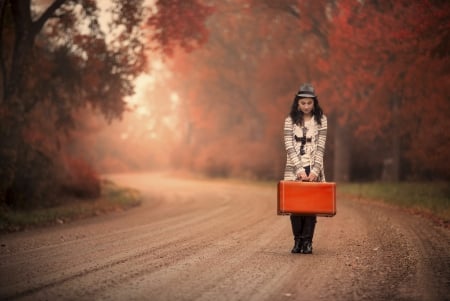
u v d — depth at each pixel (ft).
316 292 16.92
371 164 114.52
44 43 61.87
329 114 103.04
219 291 16.90
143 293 16.61
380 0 75.66
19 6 53.47
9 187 51.96
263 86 125.90
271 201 68.90
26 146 54.60
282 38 110.73
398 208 55.93
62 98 61.21
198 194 91.66
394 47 67.77
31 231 38.19
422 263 22.04
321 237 30.78
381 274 19.80
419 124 79.25
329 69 86.84
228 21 134.10
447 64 60.85
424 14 60.80
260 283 18.12
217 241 29.07
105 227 39.19
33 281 18.37
